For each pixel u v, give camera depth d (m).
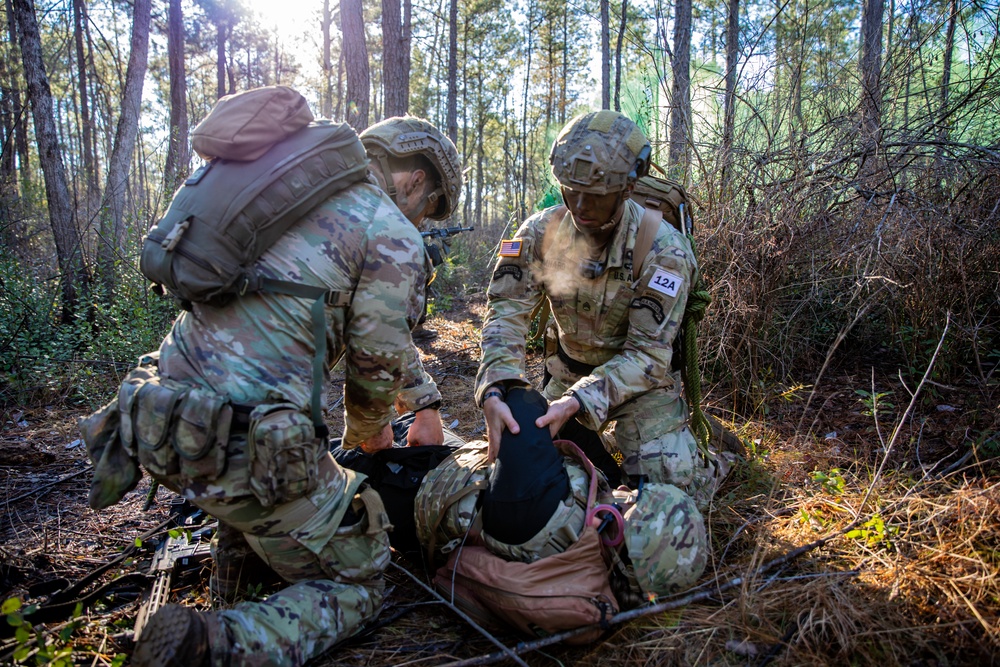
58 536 2.57
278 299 1.76
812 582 1.96
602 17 15.34
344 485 1.88
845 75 4.50
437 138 2.29
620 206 2.25
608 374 2.25
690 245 2.51
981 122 4.22
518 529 1.89
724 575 2.05
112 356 4.76
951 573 1.93
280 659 1.62
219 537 2.06
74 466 3.31
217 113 1.73
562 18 25.22
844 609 1.83
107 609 2.05
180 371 1.77
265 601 1.72
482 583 1.84
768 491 2.60
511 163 23.17
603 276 2.39
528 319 2.51
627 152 2.07
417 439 2.38
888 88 4.11
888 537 2.13
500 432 2.07
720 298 3.64
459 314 7.25
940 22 4.01
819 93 4.46
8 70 11.49
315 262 1.78
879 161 3.84
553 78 26.39
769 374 3.67
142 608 1.97
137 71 7.86
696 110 4.84
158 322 5.53
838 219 3.69
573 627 1.74
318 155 1.78
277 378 1.75
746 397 3.49
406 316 1.91
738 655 1.75
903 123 4.14
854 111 4.02
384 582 2.01
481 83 27.92
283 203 1.71
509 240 2.55
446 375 4.79
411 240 1.91
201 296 1.71
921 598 1.86
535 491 1.91
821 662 1.70
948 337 3.38
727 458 2.79
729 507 2.48
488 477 2.01
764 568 2.01
